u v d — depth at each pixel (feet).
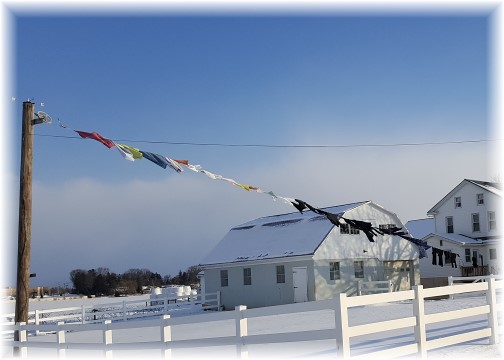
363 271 114.01
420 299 36.58
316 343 46.47
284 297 110.52
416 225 194.29
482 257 153.99
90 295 276.41
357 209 115.75
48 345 47.73
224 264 119.34
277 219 131.85
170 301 142.92
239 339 34.53
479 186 156.66
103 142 50.24
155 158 50.34
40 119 59.47
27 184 58.70
